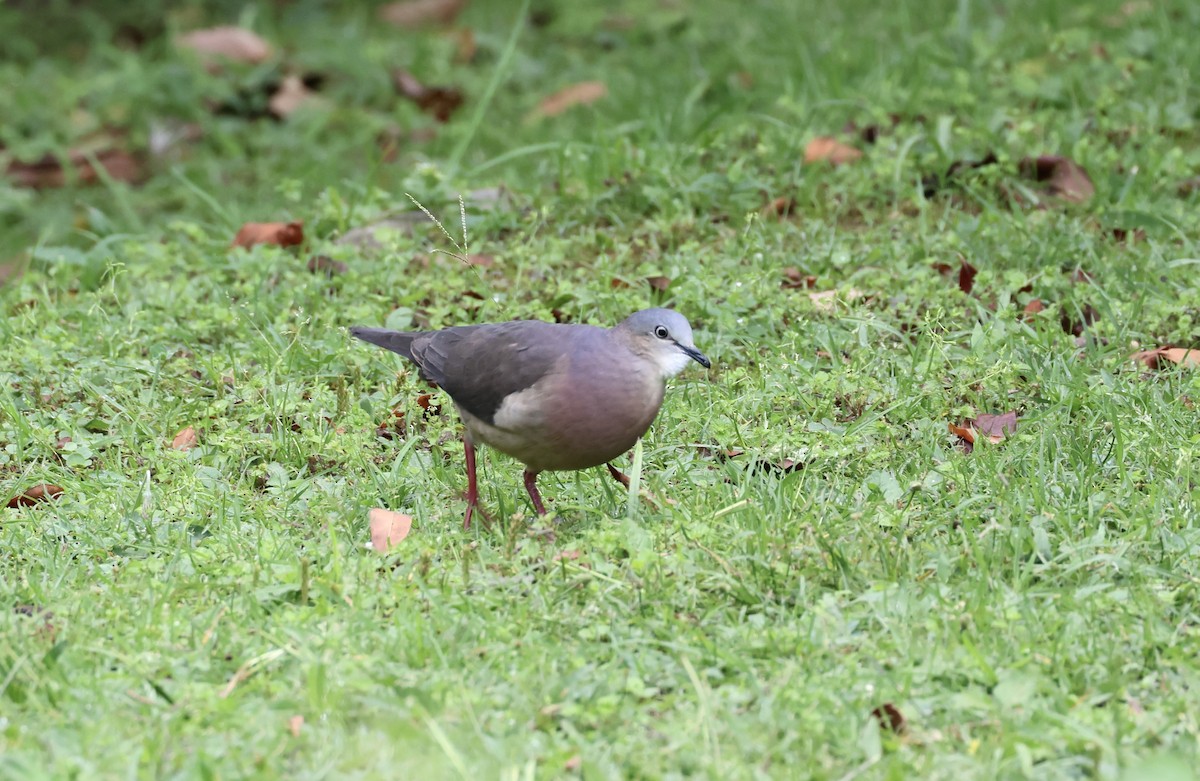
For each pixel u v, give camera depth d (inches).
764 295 520.1
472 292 548.4
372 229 613.3
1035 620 340.8
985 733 307.3
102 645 343.6
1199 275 523.5
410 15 939.3
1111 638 334.0
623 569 368.8
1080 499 395.9
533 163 692.7
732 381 467.8
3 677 330.0
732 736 306.5
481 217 604.4
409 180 643.5
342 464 444.8
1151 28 716.0
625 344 381.4
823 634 339.0
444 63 848.3
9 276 631.2
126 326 532.1
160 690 320.2
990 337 483.2
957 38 717.3
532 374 380.5
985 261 541.6
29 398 486.6
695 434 444.8
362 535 398.0
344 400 462.3
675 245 581.6
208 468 432.8
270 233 602.2
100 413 484.4
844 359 492.4
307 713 314.0
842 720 309.3
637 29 854.5
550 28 892.6
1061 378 463.2
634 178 614.5
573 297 533.3
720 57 775.7
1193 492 388.5
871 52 727.7
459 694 319.0
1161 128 631.8
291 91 853.8
